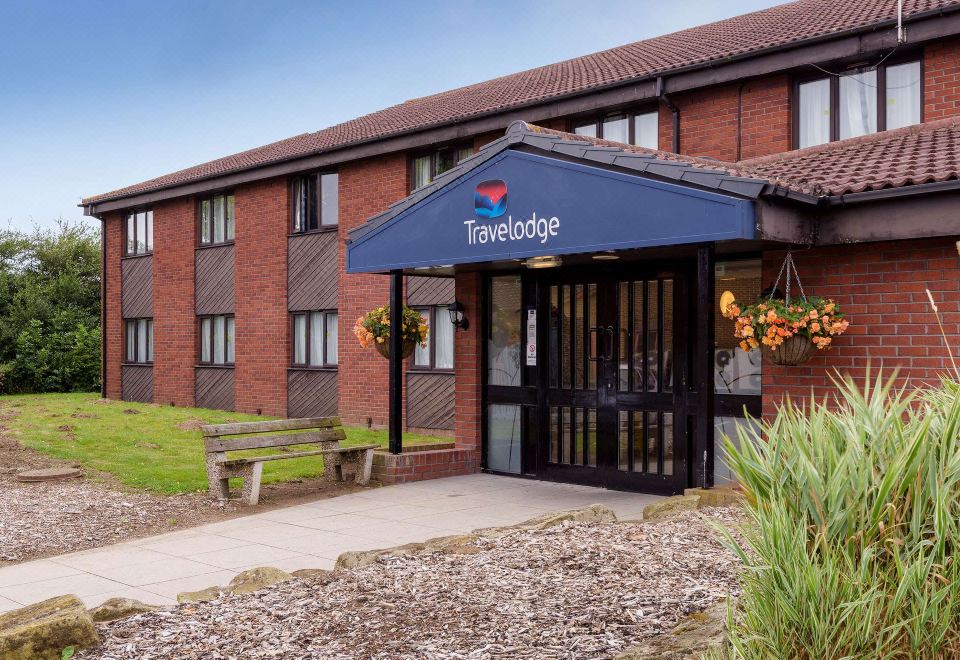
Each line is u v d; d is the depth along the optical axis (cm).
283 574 568
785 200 751
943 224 721
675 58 1388
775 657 244
